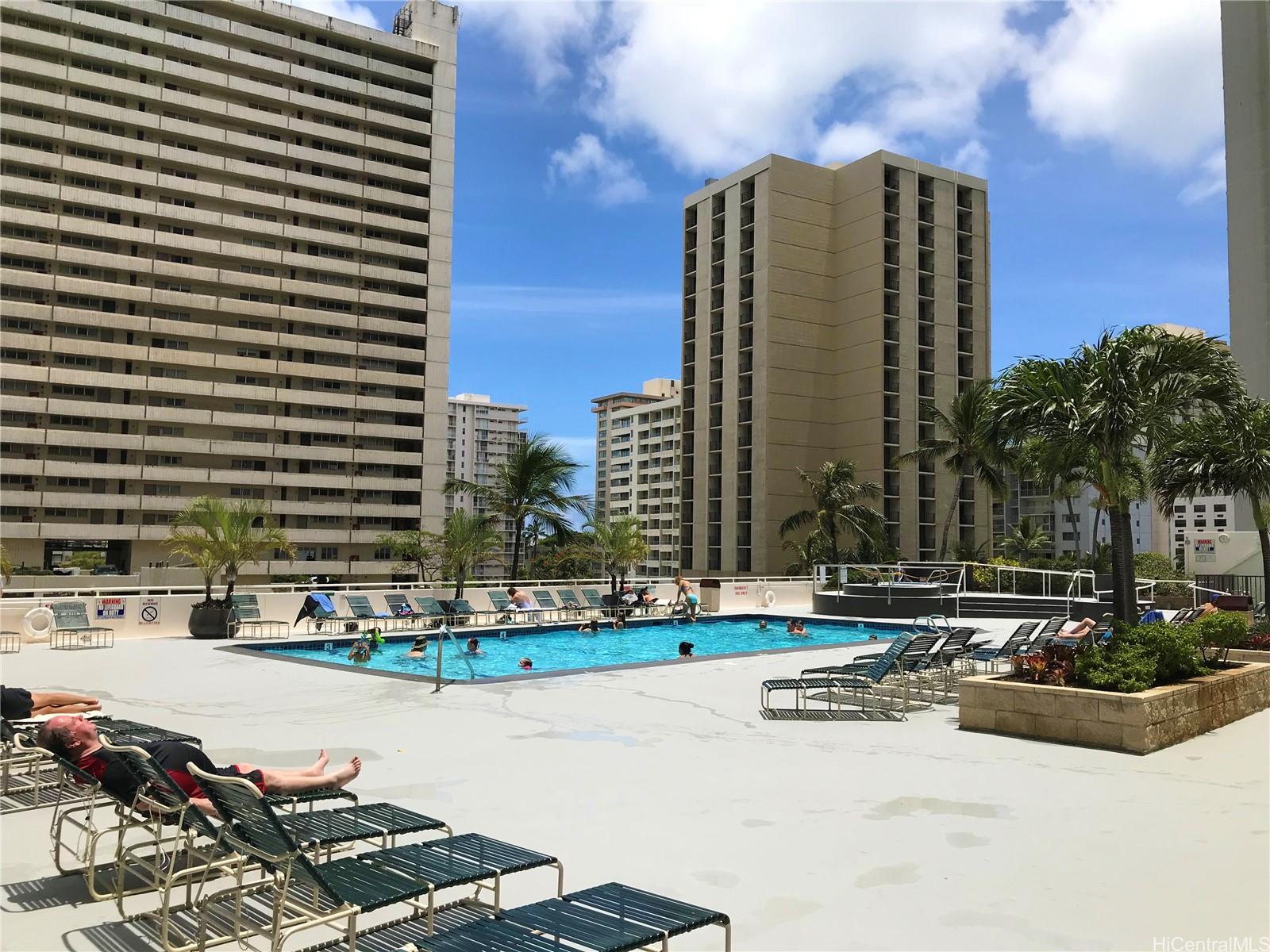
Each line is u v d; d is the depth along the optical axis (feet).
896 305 231.50
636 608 82.69
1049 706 27.71
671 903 11.49
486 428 610.24
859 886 14.84
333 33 235.40
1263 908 14.01
